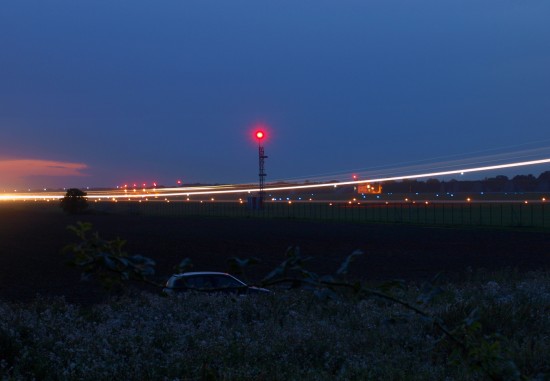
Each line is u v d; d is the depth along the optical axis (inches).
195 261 1481.3
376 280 1095.0
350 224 2795.3
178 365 382.3
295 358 413.7
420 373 373.7
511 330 495.5
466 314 502.3
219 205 5536.4
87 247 133.6
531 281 804.6
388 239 2063.2
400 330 465.4
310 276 144.8
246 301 574.2
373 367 382.0
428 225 2645.2
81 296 981.8
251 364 393.4
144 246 1878.7
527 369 374.9
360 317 518.9
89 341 435.5
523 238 2033.7
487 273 1029.2
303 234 2285.9
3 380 357.7
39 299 671.8
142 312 561.9
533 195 5748.0
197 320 538.6
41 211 5002.5
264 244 1935.3
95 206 5595.5
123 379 368.5
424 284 167.5
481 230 2352.4
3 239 2251.5
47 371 382.6
